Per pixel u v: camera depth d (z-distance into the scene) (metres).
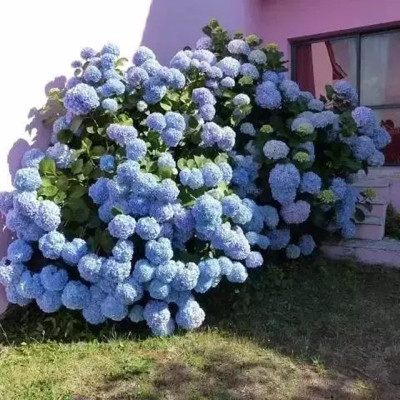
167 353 3.14
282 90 4.31
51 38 3.87
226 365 3.02
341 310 3.72
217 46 4.68
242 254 3.31
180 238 3.29
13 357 3.18
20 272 3.33
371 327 3.48
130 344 3.25
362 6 5.49
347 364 3.05
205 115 3.84
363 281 4.23
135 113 3.80
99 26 4.28
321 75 5.96
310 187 3.92
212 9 5.50
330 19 5.68
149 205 3.17
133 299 3.14
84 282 3.33
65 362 3.08
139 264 3.12
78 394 2.78
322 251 4.72
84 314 3.26
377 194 4.92
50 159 3.44
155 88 3.71
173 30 5.16
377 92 5.66
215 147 3.87
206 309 3.70
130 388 2.81
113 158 3.40
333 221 4.34
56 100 3.81
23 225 3.25
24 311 3.64
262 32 6.09
